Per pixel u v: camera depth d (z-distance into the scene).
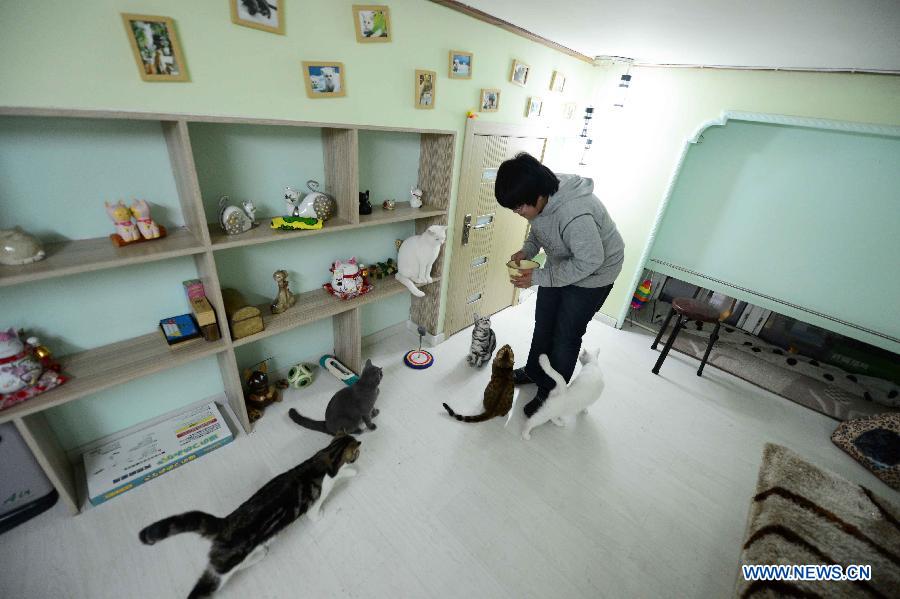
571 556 1.33
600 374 1.84
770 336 2.76
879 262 1.99
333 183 1.67
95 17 0.93
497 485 1.56
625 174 2.65
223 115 1.20
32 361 1.09
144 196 1.26
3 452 1.10
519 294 3.20
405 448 1.69
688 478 1.70
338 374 2.04
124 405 1.51
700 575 1.31
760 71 2.03
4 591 1.08
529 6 1.50
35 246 1.01
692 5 1.23
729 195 2.35
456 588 1.20
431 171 2.03
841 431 1.96
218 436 1.59
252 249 1.62
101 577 1.13
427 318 2.45
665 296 3.07
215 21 1.09
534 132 2.40
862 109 1.84
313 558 1.23
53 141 1.05
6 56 0.86
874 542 1.37
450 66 1.73
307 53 1.30
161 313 1.45
